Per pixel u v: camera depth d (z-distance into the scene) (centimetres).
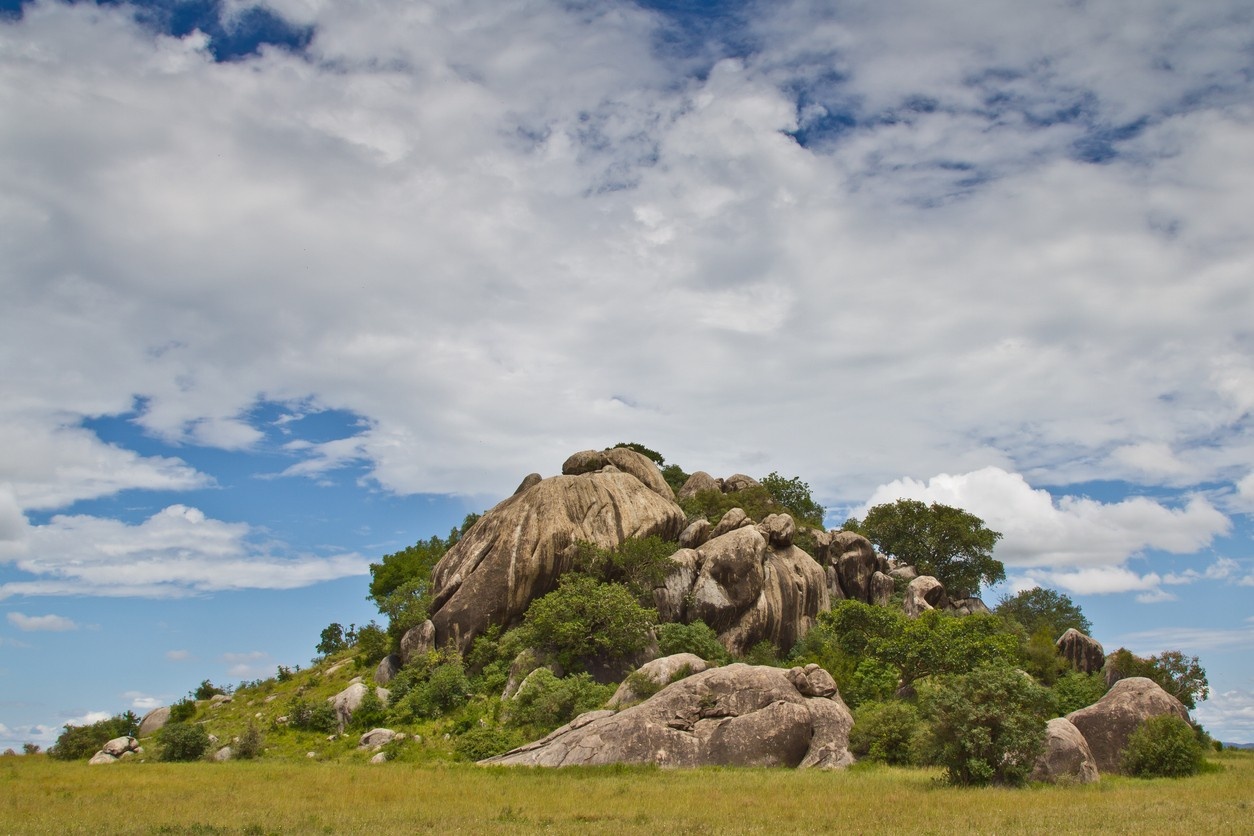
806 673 5181
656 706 4841
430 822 2673
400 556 9219
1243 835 2339
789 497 10906
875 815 2762
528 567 7094
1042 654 7388
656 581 7244
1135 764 4350
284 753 5741
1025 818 2661
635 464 8675
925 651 6359
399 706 6297
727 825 2583
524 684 5972
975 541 9625
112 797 3297
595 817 2780
